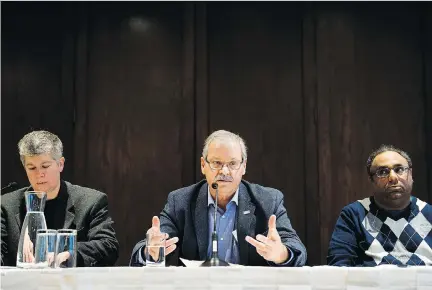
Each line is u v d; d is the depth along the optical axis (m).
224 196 2.12
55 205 2.37
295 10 3.73
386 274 1.38
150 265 1.61
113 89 3.70
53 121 3.68
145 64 3.71
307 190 3.57
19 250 1.66
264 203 2.16
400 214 2.35
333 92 3.65
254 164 3.62
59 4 3.76
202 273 1.38
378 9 3.71
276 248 1.68
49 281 1.39
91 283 1.39
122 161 3.65
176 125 3.66
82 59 3.71
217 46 3.72
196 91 3.68
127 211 3.62
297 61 3.69
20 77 3.72
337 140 3.61
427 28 3.67
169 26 3.73
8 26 3.76
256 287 1.38
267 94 3.68
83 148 3.65
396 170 2.35
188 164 3.62
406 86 3.65
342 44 3.68
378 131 3.62
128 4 3.75
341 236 2.33
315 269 1.39
